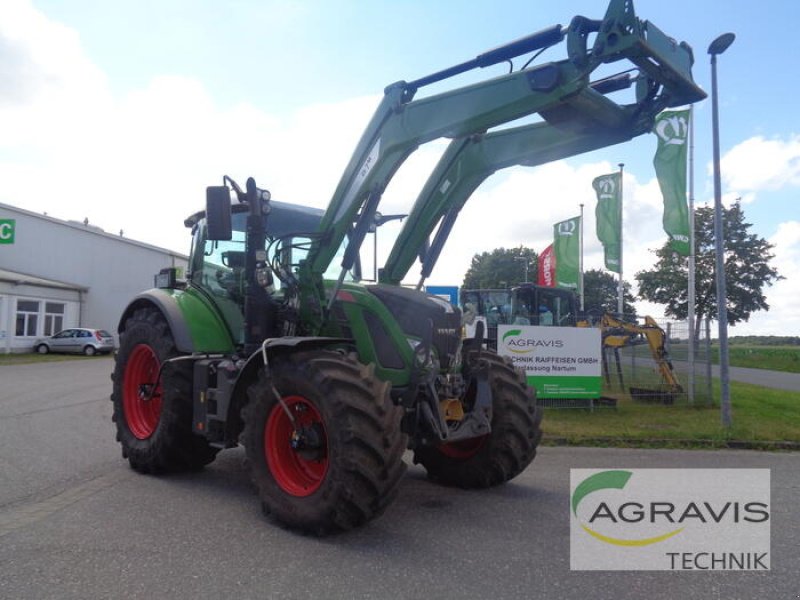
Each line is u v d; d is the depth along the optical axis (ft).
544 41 15.06
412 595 11.80
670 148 40.32
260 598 11.61
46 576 12.51
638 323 43.27
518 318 51.34
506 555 13.94
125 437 22.15
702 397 40.19
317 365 15.15
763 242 120.16
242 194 18.95
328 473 14.62
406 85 17.10
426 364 16.98
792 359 110.93
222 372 18.37
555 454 26.25
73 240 128.88
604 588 12.31
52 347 109.09
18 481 20.10
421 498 18.74
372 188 17.61
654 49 14.06
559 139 18.26
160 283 24.72
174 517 16.46
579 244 64.75
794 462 25.22
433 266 20.58
